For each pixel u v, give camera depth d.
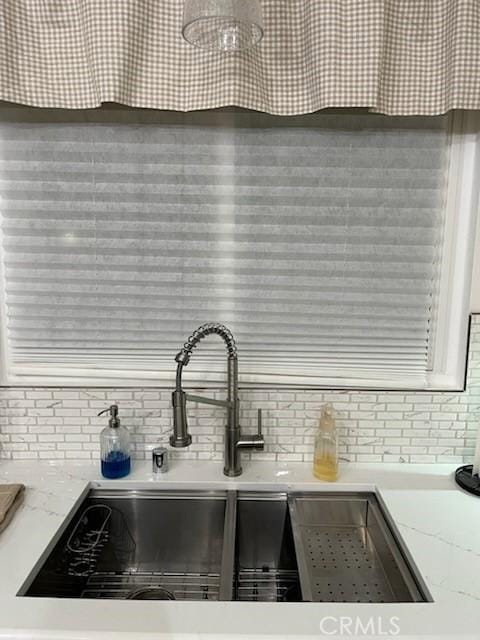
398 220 1.47
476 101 1.21
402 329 1.53
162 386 1.54
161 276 1.51
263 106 1.26
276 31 1.24
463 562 1.09
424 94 1.24
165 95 1.24
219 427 1.54
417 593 1.03
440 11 1.21
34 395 1.52
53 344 1.55
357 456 1.54
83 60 1.23
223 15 0.88
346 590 1.19
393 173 1.45
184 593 1.34
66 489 1.38
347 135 1.43
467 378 1.49
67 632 0.89
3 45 1.20
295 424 1.53
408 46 1.23
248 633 0.88
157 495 1.43
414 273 1.50
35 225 1.49
